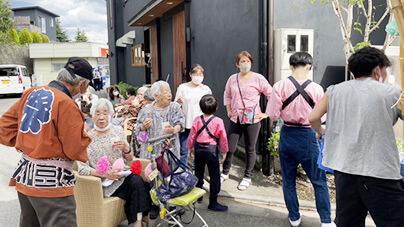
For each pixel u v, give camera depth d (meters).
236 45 5.84
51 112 2.20
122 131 3.51
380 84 2.29
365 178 2.25
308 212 3.93
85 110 4.28
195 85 4.86
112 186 3.25
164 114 3.91
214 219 3.83
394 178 2.20
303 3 5.06
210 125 3.89
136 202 3.24
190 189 3.24
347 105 2.36
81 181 3.03
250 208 4.09
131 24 11.76
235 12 5.81
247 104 4.49
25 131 2.23
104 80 17.89
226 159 4.76
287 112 3.34
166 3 8.14
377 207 2.26
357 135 2.28
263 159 4.96
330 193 4.21
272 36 4.89
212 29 6.83
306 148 3.28
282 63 4.86
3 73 18.73
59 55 27.95
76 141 2.24
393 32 2.11
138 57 14.19
